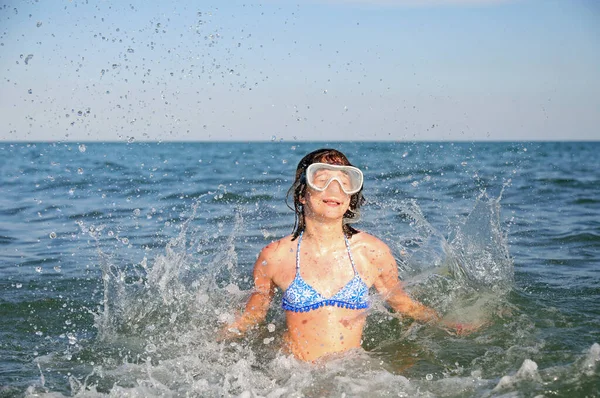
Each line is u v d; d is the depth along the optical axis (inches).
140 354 148.0
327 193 144.3
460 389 118.8
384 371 130.2
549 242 261.0
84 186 497.7
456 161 833.5
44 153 1211.2
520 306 170.2
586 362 121.7
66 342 156.5
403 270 201.9
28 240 280.8
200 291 188.7
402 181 480.1
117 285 205.8
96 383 128.2
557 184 496.1
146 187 490.0
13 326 167.3
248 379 129.0
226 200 394.9
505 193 426.6
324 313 144.7
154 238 279.0
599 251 242.5
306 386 124.7
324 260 149.5
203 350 148.9
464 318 163.3
